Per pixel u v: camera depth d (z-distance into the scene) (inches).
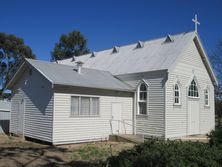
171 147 364.2
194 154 342.6
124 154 393.7
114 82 920.3
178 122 901.8
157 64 913.5
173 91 888.9
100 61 1189.1
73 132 762.8
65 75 810.8
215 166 331.6
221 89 1510.8
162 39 1062.4
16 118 887.1
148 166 329.1
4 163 497.0
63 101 748.6
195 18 994.1
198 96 1012.5
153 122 876.6
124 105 909.2
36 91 804.0
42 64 848.9
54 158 560.1
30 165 490.9
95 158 565.0
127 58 1076.5
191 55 986.1
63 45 2417.6
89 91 808.3
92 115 812.6
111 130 861.2
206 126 1042.1
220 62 1530.5
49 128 738.2
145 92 911.0
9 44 2214.6
